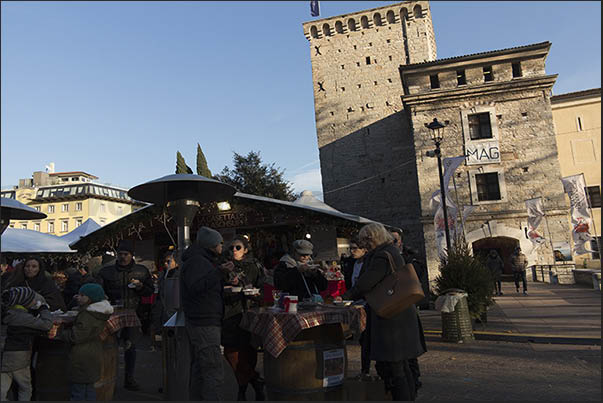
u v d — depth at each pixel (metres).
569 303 11.70
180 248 5.04
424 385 4.91
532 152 21.97
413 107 23.64
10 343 3.94
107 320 4.36
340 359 4.32
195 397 4.02
